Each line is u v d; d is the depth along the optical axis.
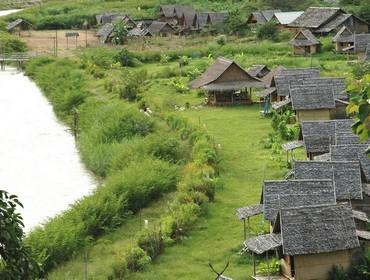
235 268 46.78
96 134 82.75
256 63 123.38
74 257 50.31
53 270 48.16
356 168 51.50
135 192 59.72
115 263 46.62
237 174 66.88
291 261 42.78
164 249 50.28
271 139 77.56
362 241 44.78
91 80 120.12
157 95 107.69
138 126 83.00
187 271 46.75
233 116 92.94
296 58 125.69
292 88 83.19
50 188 70.19
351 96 20.92
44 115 103.44
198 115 94.31
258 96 99.62
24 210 63.56
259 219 54.25
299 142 68.19
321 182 48.03
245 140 79.88
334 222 42.91
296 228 42.53
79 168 76.75
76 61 135.50
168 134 80.19
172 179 63.78
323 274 42.53
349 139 61.28
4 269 19.42
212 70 104.50
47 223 54.75
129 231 55.28
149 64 135.62
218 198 59.94
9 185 71.19
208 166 65.31
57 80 120.38
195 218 54.50
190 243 51.19
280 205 47.28
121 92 104.00
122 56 134.38
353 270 42.28
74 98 105.44
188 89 110.12
